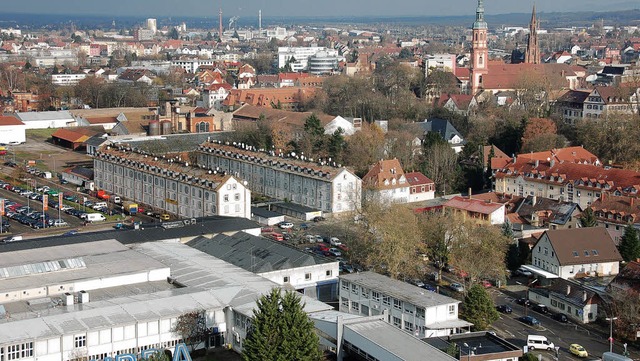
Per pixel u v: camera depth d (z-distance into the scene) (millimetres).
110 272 155625
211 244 192125
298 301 128375
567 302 171875
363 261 188750
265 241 191125
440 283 187625
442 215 197250
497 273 182750
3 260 158875
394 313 158375
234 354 142000
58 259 159375
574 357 150625
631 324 158375
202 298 146000
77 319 135125
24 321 132500
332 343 135750
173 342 140000
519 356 135375
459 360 130750
